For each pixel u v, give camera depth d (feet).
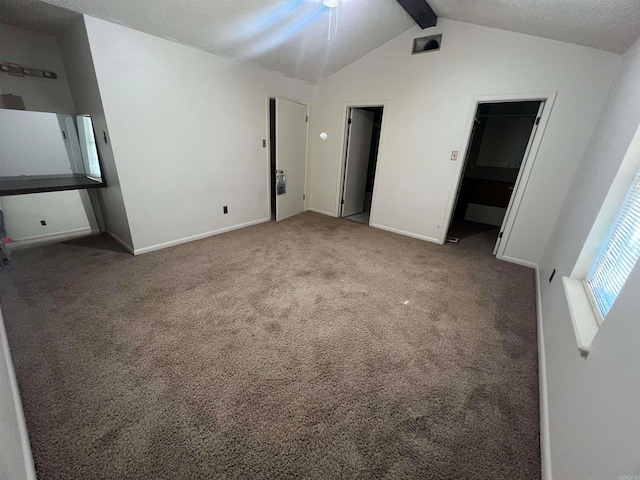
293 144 14.07
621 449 2.23
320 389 4.73
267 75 11.94
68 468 3.47
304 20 8.85
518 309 7.36
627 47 6.84
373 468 3.62
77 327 5.90
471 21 9.27
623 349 2.69
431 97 10.93
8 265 8.49
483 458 3.79
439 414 4.38
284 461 3.66
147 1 6.88
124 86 7.98
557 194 9.17
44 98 9.05
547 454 3.67
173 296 7.21
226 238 11.58
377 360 5.42
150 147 9.00
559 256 7.09
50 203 10.64
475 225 15.10
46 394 4.38
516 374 5.24
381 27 10.17
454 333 6.32
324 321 6.52
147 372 4.89
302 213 16.12
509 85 9.31
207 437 3.90
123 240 10.05
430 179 11.76
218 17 7.90
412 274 9.09
